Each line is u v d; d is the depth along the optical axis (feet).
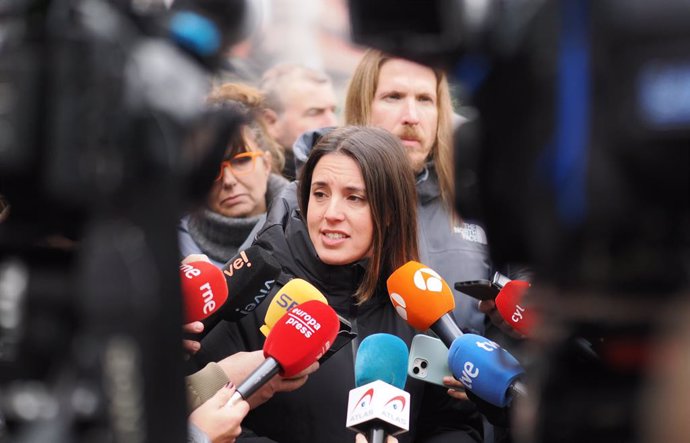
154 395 7.41
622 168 6.72
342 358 14.84
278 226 15.84
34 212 7.69
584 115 6.82
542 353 7.55
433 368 14.15
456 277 17.10
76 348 7.59
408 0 7.79
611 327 7.14
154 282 7.43
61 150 7.34
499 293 13.87
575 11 6.91
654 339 7.02
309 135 17.43
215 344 14.80
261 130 18.26
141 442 7.34
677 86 6.44
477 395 13.23
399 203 14.96
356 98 18.61
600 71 6.70
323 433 14.49
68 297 7.77
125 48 7.53
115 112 7.40
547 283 7.41
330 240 14.88
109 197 7.46
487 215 8.11
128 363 7.30
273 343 12.81
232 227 17.87
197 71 8.02
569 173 6.91
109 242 7.40
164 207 7.57
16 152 7.33
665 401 6.90
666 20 6.48
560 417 7.38
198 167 8.06
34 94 7.35
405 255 15.07
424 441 15.19
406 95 18.19
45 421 7.48
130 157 7.46
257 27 8.14
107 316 7.32
